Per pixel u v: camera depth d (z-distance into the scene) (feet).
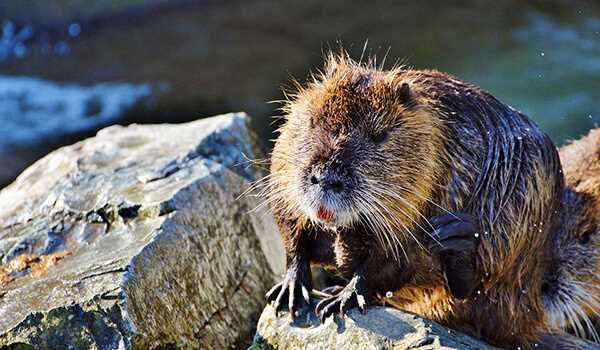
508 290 38.42
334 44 89.10
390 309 35.53
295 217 36.50
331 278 49.70
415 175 35.60
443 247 35.68
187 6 99.25
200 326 39.04
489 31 89.25
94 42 94.38
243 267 43.14
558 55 83.82
